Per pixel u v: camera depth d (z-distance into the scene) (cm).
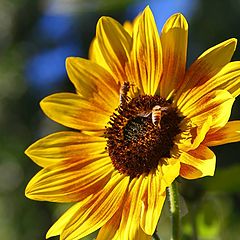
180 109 70
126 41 71
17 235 173
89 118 72
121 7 95
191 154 66
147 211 67
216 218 81
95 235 84
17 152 188
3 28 192
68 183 71
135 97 72
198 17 175
